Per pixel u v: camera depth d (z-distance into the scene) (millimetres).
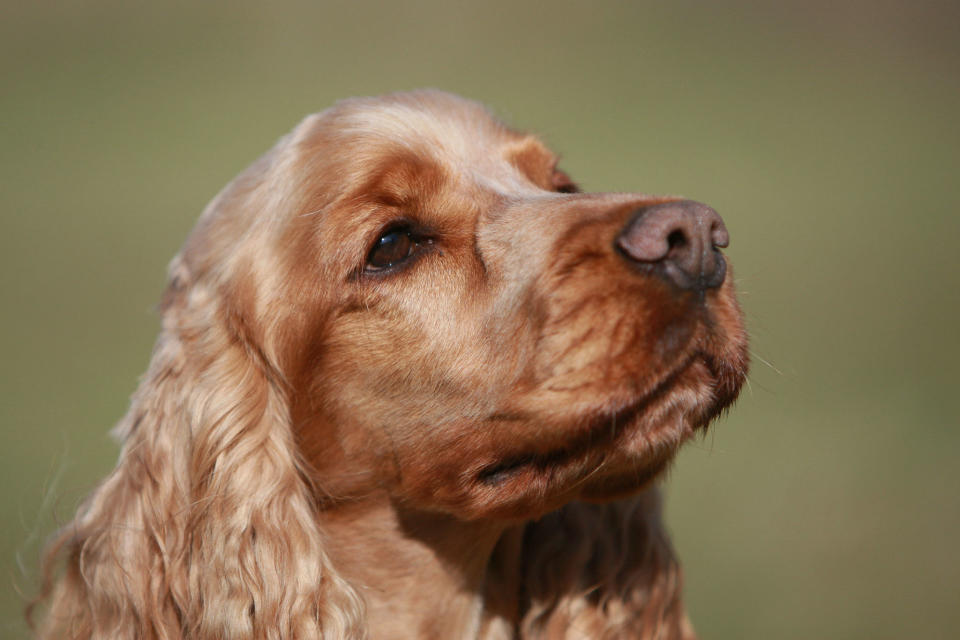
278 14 51562
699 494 10500
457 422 4668
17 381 13781
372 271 4812
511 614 5449
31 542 5324
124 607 4781
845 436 11711
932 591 8617
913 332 15430
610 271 4281
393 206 4828
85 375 14008
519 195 5020
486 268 4738
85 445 11422
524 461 4570
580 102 34625
